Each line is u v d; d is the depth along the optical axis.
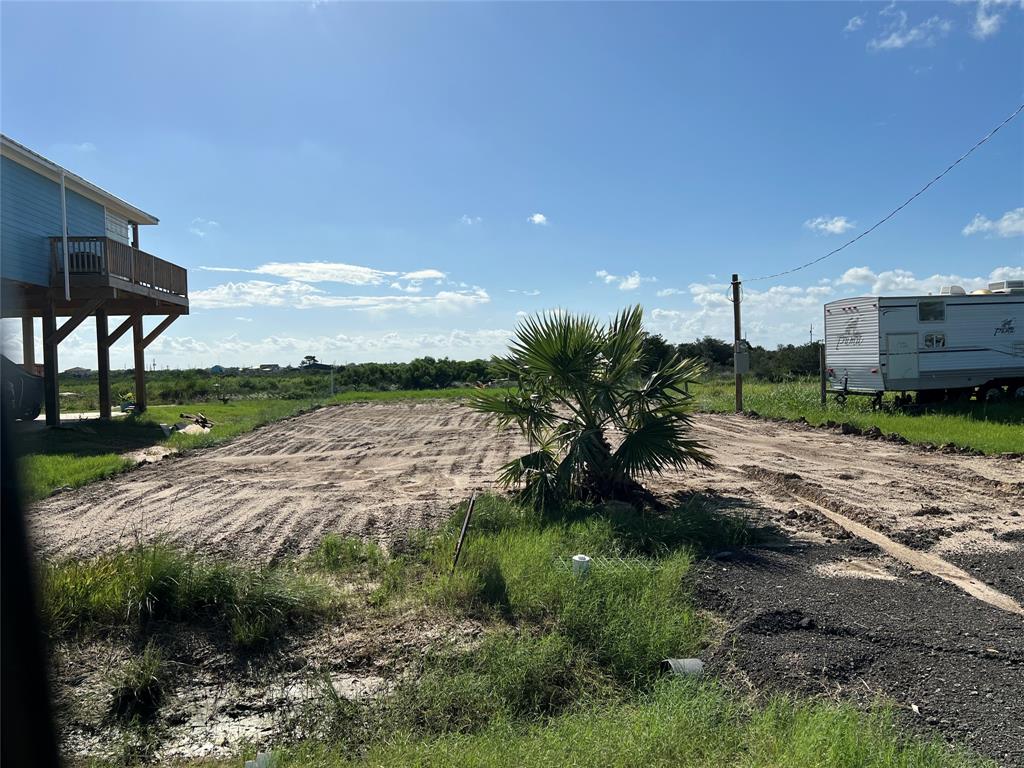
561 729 4.00
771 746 3.66
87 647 5.16
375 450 16.39
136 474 12.89
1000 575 6.66
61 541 7.90
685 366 10.05
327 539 7.54
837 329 22.39
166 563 5.90
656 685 4.54
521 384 10.09
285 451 16.27
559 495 9.34
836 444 16.06
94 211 20.77
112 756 4.06
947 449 14.65
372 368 45.72
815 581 6.48
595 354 9.75
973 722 4.00
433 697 4.47
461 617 5.64
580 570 6.21
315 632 5.48
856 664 4.76
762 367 46.53
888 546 7.66
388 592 6.18
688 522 8.00
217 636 5.38
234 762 3.99
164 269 21.33
